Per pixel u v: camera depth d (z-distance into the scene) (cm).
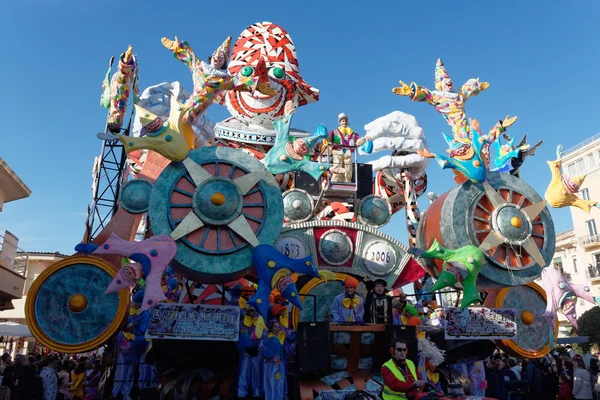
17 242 2445
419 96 1142
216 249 861
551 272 1044
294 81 1461
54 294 949
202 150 919
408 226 1499
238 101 1459
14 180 2523
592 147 3869
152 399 952
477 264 943
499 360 1315
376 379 834
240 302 888
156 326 795
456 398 623
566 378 1217
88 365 1645
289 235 1105
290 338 890
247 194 909
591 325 2608
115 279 798
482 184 1023
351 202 1325
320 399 790
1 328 2061
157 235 837
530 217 1028
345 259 1120
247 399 848
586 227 3706
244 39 1528
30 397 1052
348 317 922
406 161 1513
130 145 870
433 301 1357
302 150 962
